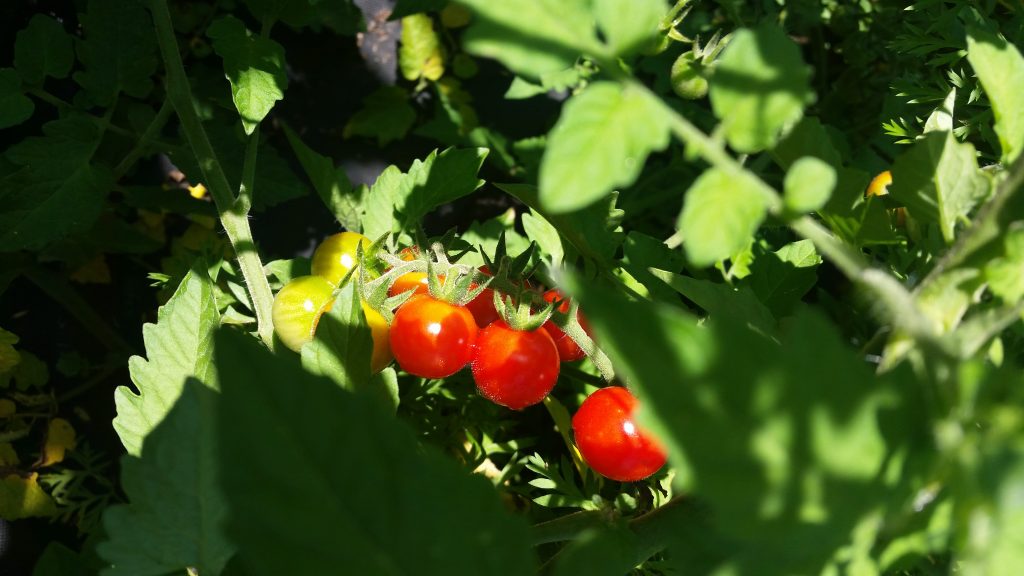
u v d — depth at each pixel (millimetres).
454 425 723
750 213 471
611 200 638
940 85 670
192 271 582
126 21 739
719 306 572
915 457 463
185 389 529
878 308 489
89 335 839
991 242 483
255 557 444
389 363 644
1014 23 673
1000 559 442
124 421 571
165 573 533
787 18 829
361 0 956
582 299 411
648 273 645
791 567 476
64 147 720
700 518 582
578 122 461
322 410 464
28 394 824
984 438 453
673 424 411
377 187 692
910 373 467
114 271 851
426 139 957
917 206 514
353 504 463
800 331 418
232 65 671
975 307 506
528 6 454
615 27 458
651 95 469
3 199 709
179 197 797
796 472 418
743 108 471
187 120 656
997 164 617
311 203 903
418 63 940
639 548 591
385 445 471
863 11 832
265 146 793
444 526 471
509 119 974
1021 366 570
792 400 412
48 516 795
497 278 601
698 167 849
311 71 936
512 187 632
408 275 636
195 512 528
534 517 708
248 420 453
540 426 783
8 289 827
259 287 653
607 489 668
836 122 847
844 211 531
